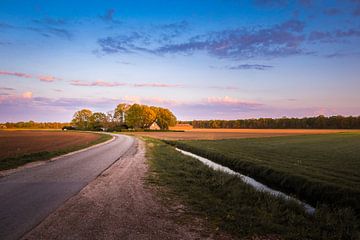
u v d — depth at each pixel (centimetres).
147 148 2952
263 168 1595
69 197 830
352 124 13900
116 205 759
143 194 897
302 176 1276
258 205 812
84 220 626
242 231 589
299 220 672
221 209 740
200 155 2706
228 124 18362
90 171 1356
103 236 538
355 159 1992
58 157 1997
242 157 2102
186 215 687
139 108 10956
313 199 1077
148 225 609
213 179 1192
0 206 724
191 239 540
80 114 13438
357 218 776
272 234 584
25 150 2444
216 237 555
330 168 1550
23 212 675
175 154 2384
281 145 3503
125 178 1179
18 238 519
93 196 852
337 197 980
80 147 2923
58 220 621
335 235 594
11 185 999
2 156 1895
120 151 2544
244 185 1093
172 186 1038
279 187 1307
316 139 4966
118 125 12244
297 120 15762
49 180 1104
